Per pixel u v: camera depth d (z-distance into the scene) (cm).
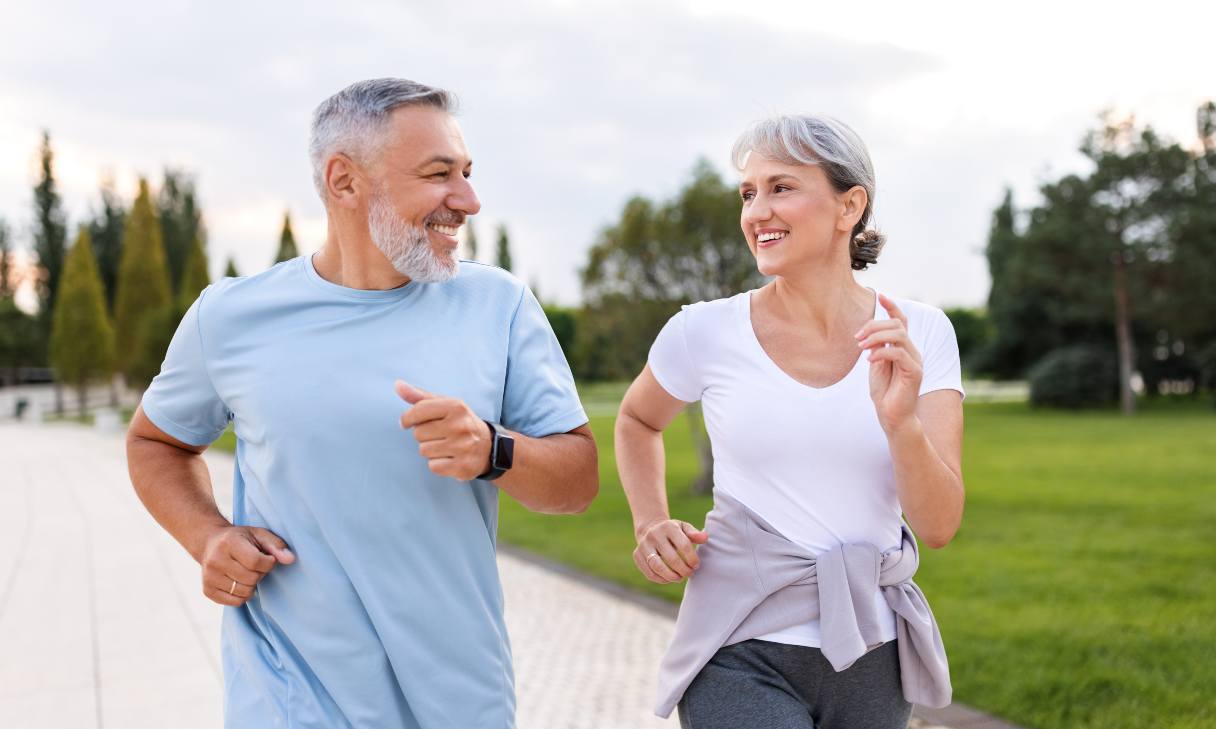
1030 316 3816
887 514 184
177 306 3478
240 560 166
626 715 415
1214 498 1067
